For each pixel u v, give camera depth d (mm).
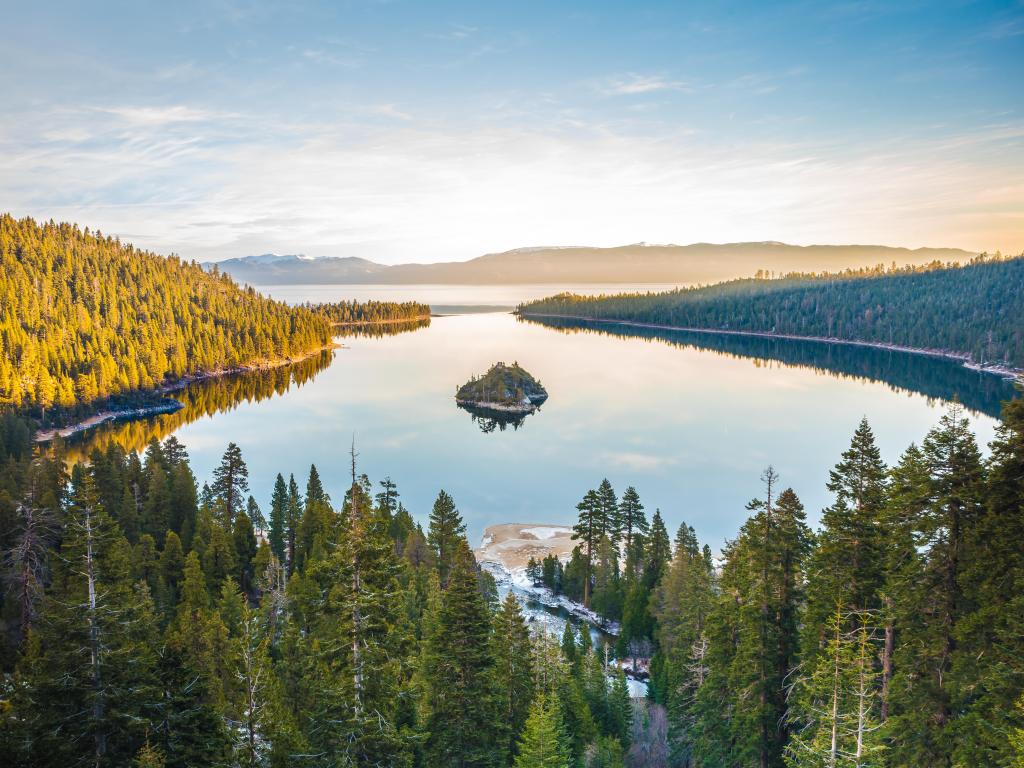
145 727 21078
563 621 70688
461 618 29203
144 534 62062
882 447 148375
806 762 21547
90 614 20391
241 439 166375
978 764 20859
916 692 23844
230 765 21672
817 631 28391
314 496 85000
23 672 23750
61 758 19531
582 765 34969
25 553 41938
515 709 34438
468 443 164500
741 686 30656
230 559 60625
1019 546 21797
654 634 60219
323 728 21406
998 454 23141
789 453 147375
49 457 83562
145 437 164500
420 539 71562
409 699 23391
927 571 24234
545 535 103188
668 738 40719
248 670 22984
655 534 75312
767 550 29781
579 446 159000
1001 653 21344
